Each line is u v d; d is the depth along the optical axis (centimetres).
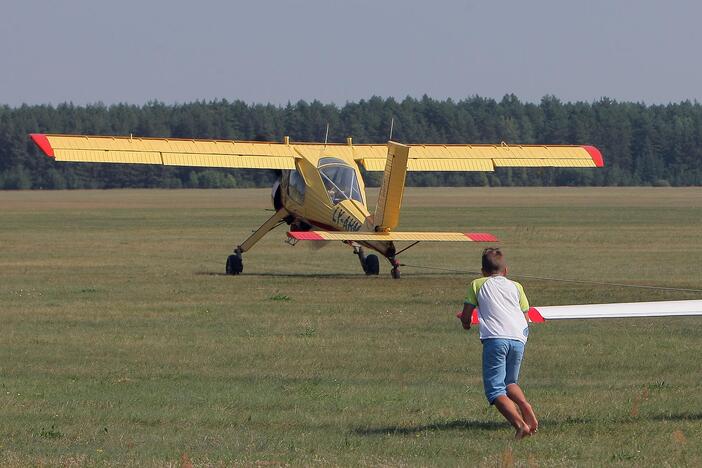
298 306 5144
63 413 2800
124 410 2839
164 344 4019
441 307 5103
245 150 7100
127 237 11194
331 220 6881
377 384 3250
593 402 2892
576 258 8362
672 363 3591
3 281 6394
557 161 7700
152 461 2286
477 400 2962
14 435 2550
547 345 3966
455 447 2398
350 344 4019
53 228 12950
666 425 2597
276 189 7294
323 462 2269
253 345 3991
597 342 4038
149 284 6209
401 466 2228
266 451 2378
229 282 6341
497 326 2445
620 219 15050
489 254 2525
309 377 3375
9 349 3909
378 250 6419
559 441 2441
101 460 2297
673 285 6212
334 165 7006
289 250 9494
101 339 4134
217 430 2603
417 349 3903
